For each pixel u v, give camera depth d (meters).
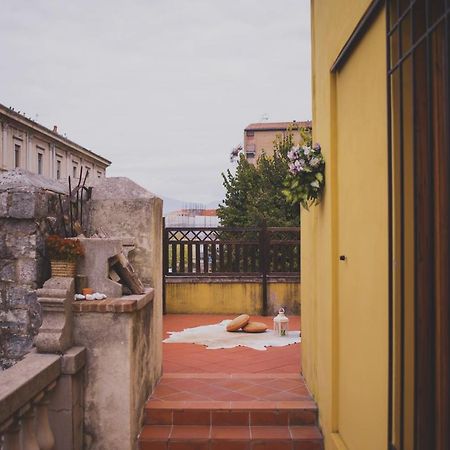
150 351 4.62
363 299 3.13
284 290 9.31
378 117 2.80
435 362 2.05
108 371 3.73
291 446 4.02
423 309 2.18
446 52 1.88
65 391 3.45
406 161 2.38
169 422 4.27
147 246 4.78
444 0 2.01
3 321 3.82
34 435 2.96
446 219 1.98
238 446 4.00
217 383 5.04
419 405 2.18
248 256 9.41
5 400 2.51
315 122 4.66
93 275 3.93
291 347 6.73
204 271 9.39
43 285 3.68
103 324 3.74
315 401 4.46
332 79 3.95
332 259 3.88
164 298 9.31
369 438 2.99
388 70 2.51
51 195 4.11
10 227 3.84
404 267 2.38
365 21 2.90
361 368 3.17
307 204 4.55
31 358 3.35
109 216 4.78
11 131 24.31
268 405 4.38
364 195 3.11
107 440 3.72
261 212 15.25
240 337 7.34
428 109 2.05
